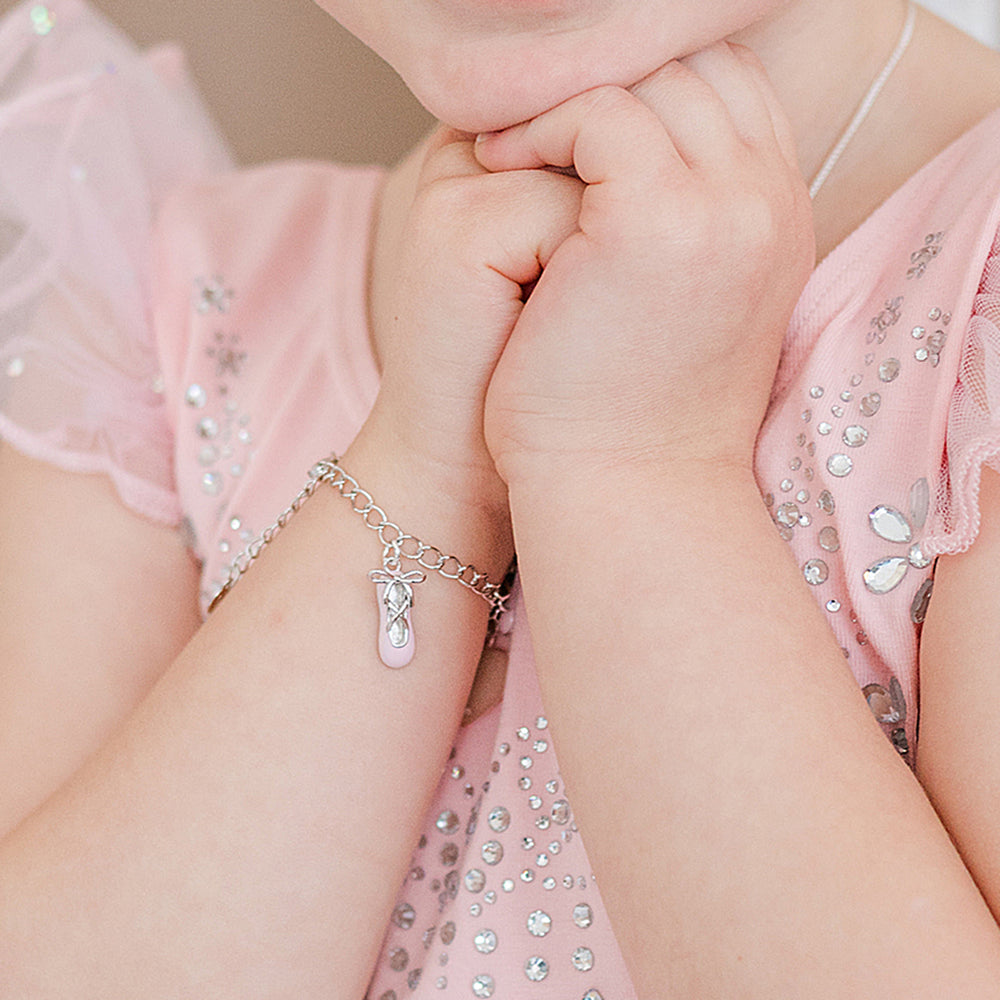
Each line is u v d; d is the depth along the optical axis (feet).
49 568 1.67
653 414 1.39
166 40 2.64
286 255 1.79
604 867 1.32
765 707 1.30
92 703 1.64
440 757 1.46
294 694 1.43
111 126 1.86
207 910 1.41
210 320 1.76
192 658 1.47
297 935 1.42
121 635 1.67
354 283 1.74
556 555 1.37
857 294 1.47
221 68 2.67
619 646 1.34
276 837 1.42
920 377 1.41
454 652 1.45
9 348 1.75
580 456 1.38
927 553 1.34
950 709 1.33
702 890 1.28
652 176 1.35
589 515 1.37
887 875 1.26
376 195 1.82
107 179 1.83
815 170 1.54
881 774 1.30
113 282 1.79
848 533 1.40
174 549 1.71
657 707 1.32
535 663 1.40
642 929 1.30
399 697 1.44
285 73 2.67
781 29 1.49
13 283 1.77
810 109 1.53
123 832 1.43
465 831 1.51
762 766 1.29
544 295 1.37
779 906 1.26
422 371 1.43
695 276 1.35
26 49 1.87
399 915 1.52
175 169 1.94
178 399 1.73
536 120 1.40
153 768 1.44
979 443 1.32
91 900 1.42
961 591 1.34
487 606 1.48
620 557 1.36
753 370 1.42
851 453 1.42
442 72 1.40
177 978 1.41
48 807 1.47
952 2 2.08
